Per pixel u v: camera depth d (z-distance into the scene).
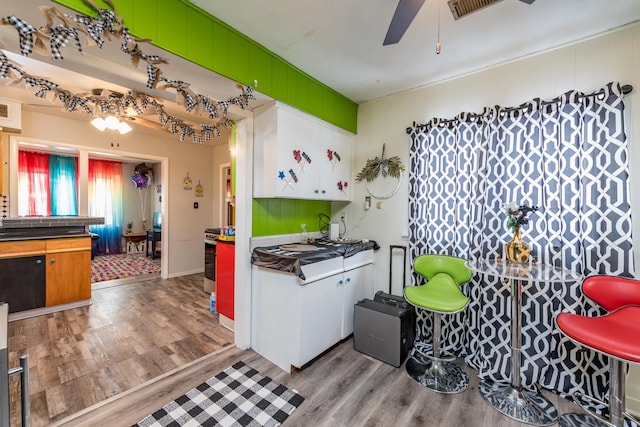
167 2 1.57
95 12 1.29
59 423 1.60
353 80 2.66
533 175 2.07
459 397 1.90
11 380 1.98
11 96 3.14
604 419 1.59
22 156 5.47
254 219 2.52
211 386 1.96
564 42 2.02
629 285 1.62
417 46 2.10
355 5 1.68
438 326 2.12
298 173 2.51
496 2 1.39
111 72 1.66
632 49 1.80
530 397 1.87
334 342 2.48
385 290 2.97
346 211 3.32
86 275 3.52
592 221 1.85
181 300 3.73
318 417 1.69
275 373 2.13
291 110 2.43
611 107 1.79
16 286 3.07
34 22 1.31
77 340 2.60
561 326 1.59
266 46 2.13
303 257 2.10
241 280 2.46
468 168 2.39
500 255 2.18
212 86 2.02
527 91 2.19
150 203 7.66
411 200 2.69
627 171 1.75
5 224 3.19
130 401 1.80
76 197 6.12
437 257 2.36
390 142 2.97
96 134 4.16
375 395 1.90
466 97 2.49
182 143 5.08
